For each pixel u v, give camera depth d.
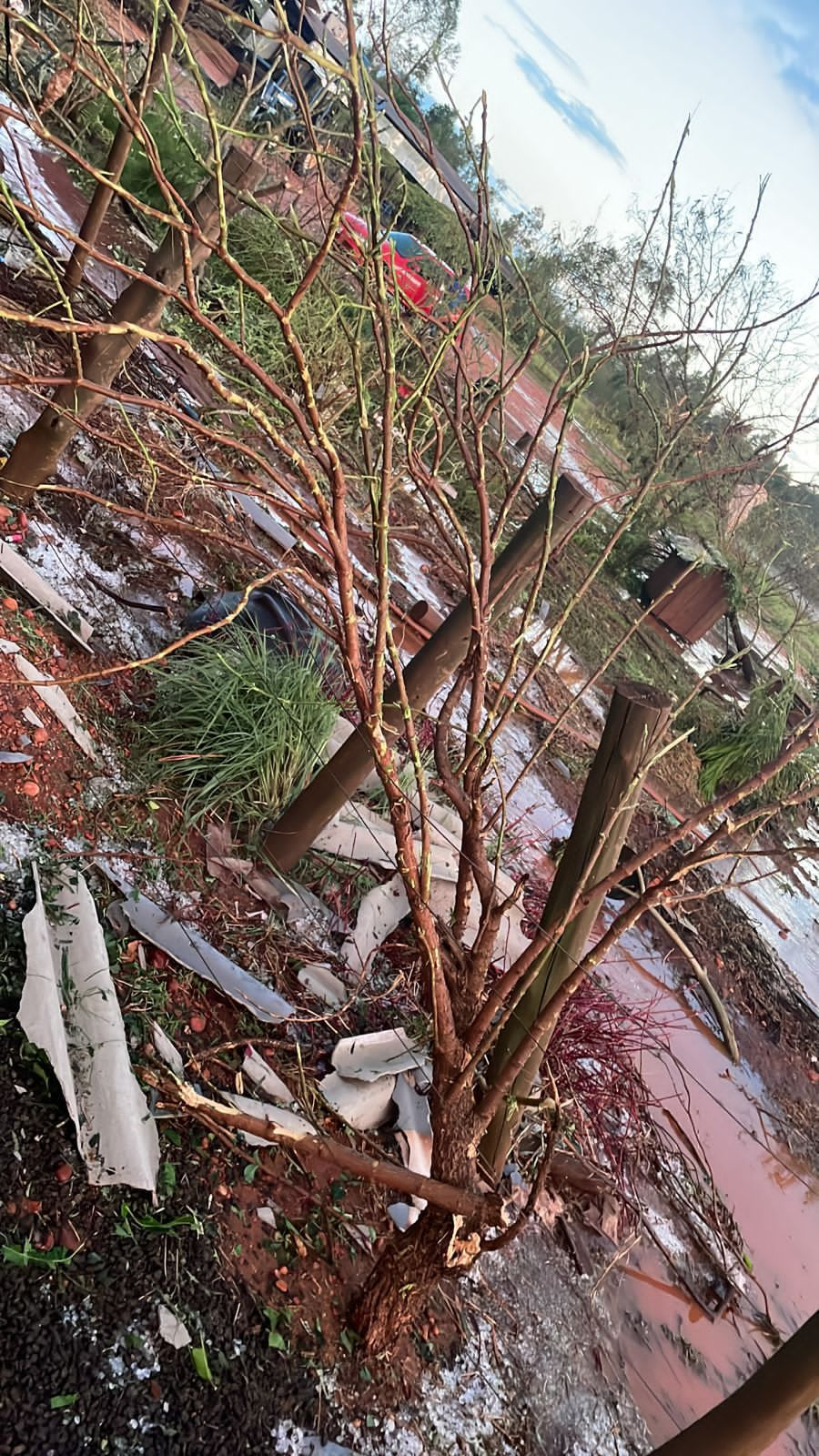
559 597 8.30
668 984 5.16
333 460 1.38
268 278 5.92
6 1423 1.60
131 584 3.66
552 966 2.50
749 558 8.87
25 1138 1.88
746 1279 3.63
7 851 2.38
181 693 3.22
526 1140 3.16
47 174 5.64
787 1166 4.51
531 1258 2.93
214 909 2.88
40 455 3.26
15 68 1.55
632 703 2.37
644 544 9.55
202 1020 2.51
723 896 6.61
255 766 3.16
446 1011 1.82
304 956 3.01
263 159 3.17
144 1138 2.03
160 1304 1.89
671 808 7.00
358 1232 2.42
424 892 1.72
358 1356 2.16
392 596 5.48
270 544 4.58
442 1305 2.52
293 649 3.58
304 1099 2.56
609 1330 2.96
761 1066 5.19
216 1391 1.87
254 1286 2.10
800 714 8.18
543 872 4.51
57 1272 1.79
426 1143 2.76
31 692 2.82
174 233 2.92
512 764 5.44
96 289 5.09
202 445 4.52
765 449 2.32
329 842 3.38
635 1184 3.55
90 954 2.26
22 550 3.31
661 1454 1.92
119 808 2.85
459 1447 2.24
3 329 4.06
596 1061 3.62
